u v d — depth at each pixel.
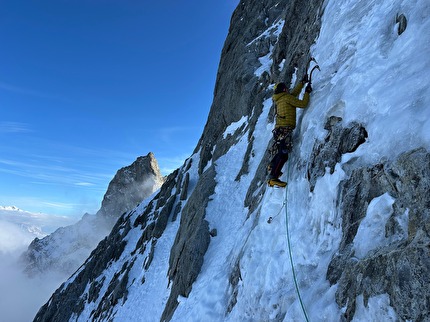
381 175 4.44
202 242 14.20
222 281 10.04
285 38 18.58
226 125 26.39
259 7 33.16
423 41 4.73
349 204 4.96
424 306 3.10
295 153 7.56
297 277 5.66
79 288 38.19
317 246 5.60
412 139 4.00
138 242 32.00
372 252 4.03
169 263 19.28
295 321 4.88
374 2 7.20
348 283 4.21
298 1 17.59
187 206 19.69
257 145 17.03
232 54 32.47
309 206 6.26
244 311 6.99
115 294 24.72
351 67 6.36
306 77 8.17
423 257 3.23
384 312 3.49
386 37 5.79
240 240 10.70
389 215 4.08
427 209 3.47
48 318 38.56
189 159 35.25
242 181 16.56
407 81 4.54
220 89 31.95
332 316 4.22
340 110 5.98
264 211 8.25
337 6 9.34
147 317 17.25
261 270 6.93
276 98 7.77
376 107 4.96
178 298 13.45
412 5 5.34
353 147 5.31
